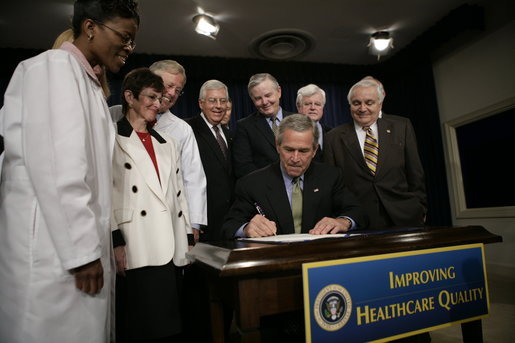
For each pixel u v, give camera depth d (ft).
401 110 16.99
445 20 13.47
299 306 2.79
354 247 3.00
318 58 17.01
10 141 3.31
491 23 12.85
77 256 3.03
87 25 3.70
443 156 14.96
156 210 4.58
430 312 3.13
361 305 2.82
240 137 7.90
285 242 2.96
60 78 3.29
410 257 3.09
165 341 5.20
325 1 12.53
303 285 2.62
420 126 15.90
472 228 3.73
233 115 16.65
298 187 5.08
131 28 3.84
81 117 3.31
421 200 6.38
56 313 3.06
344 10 13.16
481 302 3.42
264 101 7.84
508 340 5.71
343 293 2.76
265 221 4.26
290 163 4.69
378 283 2.91
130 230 4.37
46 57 3.37
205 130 7.89
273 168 5.14
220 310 3.42
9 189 3.28
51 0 11.46
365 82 6.54
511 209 12.21
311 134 4.66
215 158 7.70
